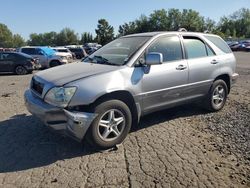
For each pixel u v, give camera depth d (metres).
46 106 4.47
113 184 3.74
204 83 6.23
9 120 6.26
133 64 5.00
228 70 6.80
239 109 7.09
